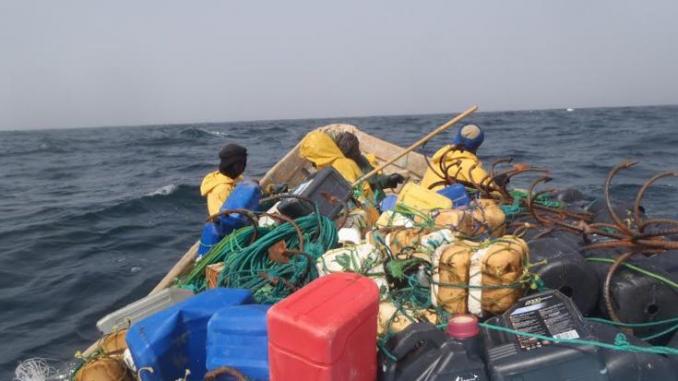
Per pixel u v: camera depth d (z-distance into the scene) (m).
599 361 2.51
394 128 62.66
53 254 10.41
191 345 3.13
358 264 3.59
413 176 8.12
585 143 30.39
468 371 2.58
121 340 3.63
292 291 3.74
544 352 2.55
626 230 3.45
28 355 6.20
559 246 3.41
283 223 4.61
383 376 2.74
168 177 23.16
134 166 29.31
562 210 4.59
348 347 2.34
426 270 3.55
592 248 3.56
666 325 3.16
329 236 4.29
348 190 5.41
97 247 10.83
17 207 16.59
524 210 4.81
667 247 3.29
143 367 2.96
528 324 2.76
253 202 4.97
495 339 2.78
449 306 3.17
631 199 12.48
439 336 2.83
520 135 40.12
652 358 2.54
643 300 3.12
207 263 4.63
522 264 3.07
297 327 2.27
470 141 5.62
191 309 3.12
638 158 21.70
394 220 4.22
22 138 84.81
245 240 4.61
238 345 2.82
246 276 4.08
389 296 3.42
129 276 8.85
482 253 3.11
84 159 36.38
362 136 8.55
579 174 17.59
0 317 7.29
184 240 11.28
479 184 5.14
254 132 67.56
